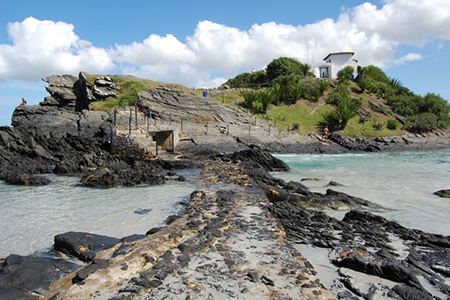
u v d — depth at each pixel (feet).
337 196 37.78
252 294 13.93
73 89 133.59
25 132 67.92
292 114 148.15
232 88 175.22
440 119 161.07
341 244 22.13
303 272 16.31
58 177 51.42
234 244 19.94
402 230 25.86
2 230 25.13
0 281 15.64
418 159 90.33
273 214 28.58
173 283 14.76
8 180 46.06
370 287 15.69
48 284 15.75
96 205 32.96
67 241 20.43
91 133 100.42
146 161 66.80
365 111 158.30
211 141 102.78
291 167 74.02
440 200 38.42
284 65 187.42
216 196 34.22
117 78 134.62
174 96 123.95
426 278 17.34
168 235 20.84
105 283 14.64
